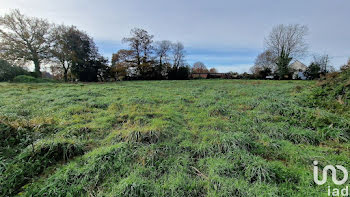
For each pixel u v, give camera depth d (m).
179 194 1.42
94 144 2.34
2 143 1.99
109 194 1.40
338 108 3.30
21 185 1.53
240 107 4.05
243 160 1.82
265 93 5.38
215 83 12.02
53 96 5.24
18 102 4.35
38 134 2.40
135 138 2.33
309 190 1.43
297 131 2.55
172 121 3.13
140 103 4.60
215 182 1.53
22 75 12.31
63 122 2.99
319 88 4.45
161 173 1.73
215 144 2.21
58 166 1.81
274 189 1.43
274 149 2.13
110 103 4.50
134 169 1.75
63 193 1.43
